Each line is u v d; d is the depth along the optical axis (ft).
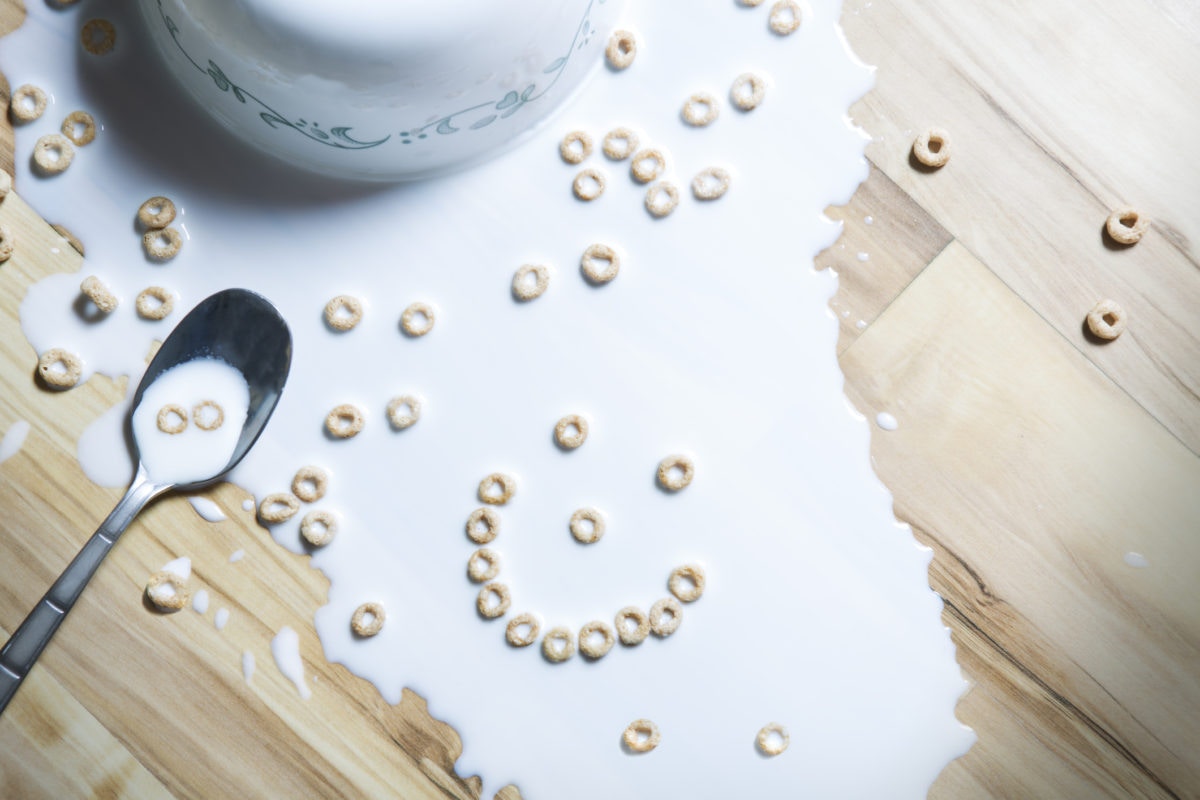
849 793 2.22
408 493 2.23
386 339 2.23
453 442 2.23
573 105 2.23
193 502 2.23
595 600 2.23
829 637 2.23
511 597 2.23
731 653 2.23
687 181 2.23
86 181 2.23
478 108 2.15
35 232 2.23
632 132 2.23
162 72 2.23
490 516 2.22
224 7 2.04
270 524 2.23
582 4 2.11
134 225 2.23
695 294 2.23
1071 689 2.22
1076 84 2.21
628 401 2.23
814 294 2.23
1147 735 2.21
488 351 2.23
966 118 2.22
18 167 2.23
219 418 2.20
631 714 2.23
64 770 2.22
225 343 2.20
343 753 2.23
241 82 2.13
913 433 2.22
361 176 2.23
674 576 2.22
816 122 2.23
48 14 2.22
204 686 2.23
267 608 2.23
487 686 2.23
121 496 2.23
